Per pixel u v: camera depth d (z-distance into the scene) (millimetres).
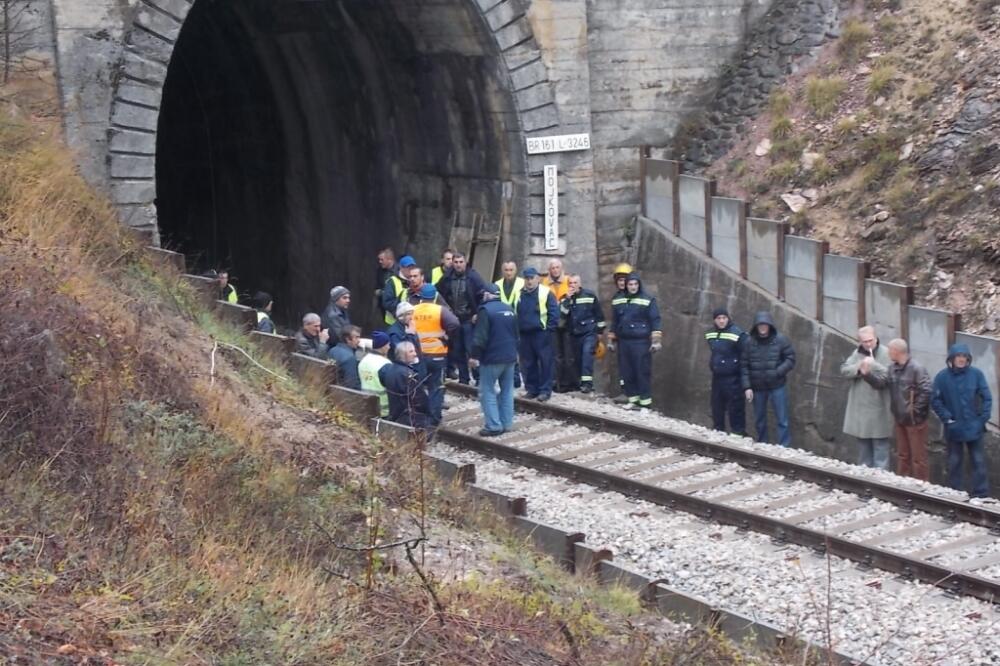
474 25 23953
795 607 12211
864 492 15461
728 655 10070
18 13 20281
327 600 9250
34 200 15500
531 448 17969
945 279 20000
